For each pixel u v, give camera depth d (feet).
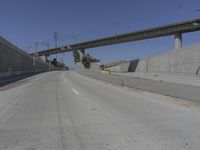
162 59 259.39
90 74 156.87
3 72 148.66
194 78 168.04
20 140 25.93
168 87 58.80
